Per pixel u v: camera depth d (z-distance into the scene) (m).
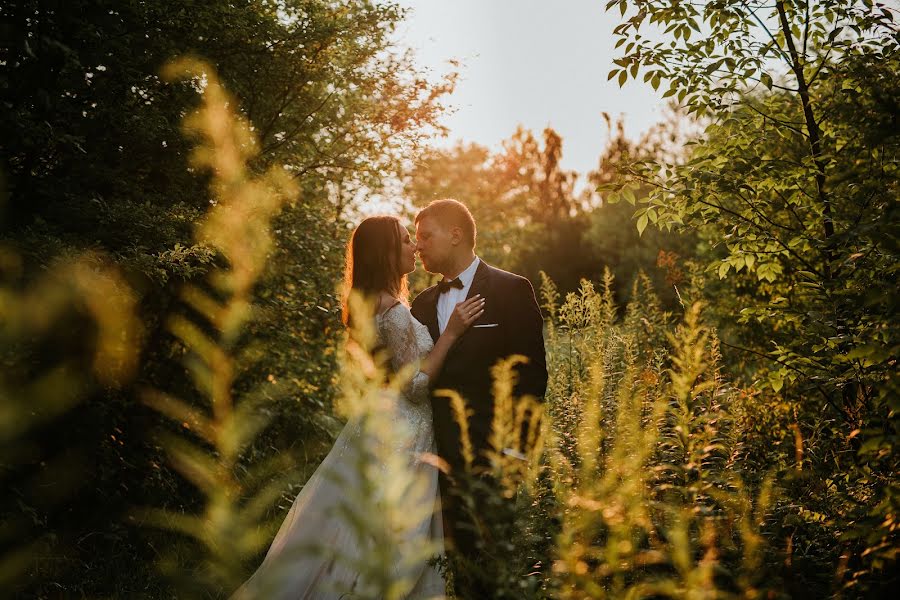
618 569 1.65
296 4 4.95
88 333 3.95
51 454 3.99
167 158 4.49
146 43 4.24
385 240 3.14
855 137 3.38
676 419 2.32
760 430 3.24
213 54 4.66
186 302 4.13
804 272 3.42
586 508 1.79
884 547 2.00
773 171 3.62
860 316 2.89
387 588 1.21
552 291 5.02
